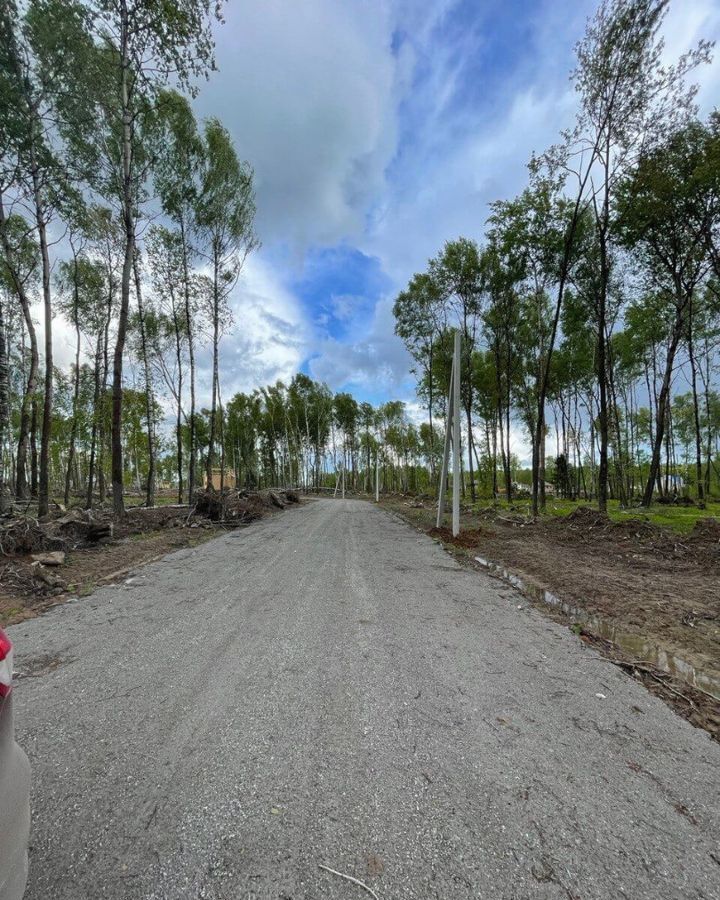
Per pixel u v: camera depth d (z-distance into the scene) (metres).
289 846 1.56
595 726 2.40
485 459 28.45
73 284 17.28
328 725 2.36
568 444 36.09
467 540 9.45
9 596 4.80
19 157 10.80
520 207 14.15
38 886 1.39
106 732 2.28
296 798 1.80
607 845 1.59
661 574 6.29
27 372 20.66
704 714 2.56
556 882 1.43
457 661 3.23
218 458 48.59
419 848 1.56
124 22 9.86
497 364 20.67
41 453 12.02
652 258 15.42
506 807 1.77
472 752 2.14
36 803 1.77
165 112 13.26
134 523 11.14
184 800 1.79
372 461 59.59
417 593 5.20
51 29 9.61
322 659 3.23
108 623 4.02
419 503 24.06
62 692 2.72
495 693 2.75
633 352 23.97
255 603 4.70
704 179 11.12
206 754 2.10
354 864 1.49
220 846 1.56
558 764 2.06
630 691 2.82
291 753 2.11
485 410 26.53
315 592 5.17
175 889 1.39
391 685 2.84
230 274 17.62
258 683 2.85
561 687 2.85
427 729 2.34
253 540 9.63
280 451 51.69
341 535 10.73
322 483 70.38
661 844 1.59
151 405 18.75
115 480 11.16
